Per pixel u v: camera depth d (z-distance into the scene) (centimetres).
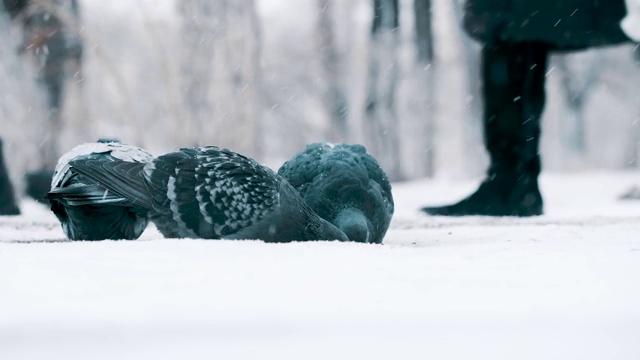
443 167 7819
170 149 4456
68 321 628
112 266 858
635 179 3956
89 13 6738
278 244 1041
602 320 638
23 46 3534
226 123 4475
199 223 1167
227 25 4503
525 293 753
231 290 750
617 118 8925
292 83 7331
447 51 6475
